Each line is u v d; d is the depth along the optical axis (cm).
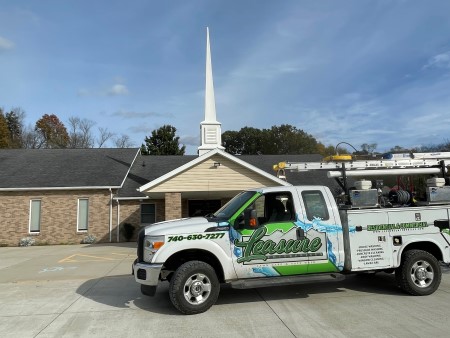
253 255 667
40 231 2197
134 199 2259
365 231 718
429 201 766
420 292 722
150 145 4719
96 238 2219
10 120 5800
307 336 523
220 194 2025
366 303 682
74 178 2306
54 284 936
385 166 827
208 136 2377
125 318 631
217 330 558
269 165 2634
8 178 2277
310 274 695
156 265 636
